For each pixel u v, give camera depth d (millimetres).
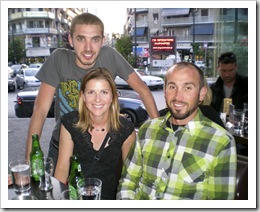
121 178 1470
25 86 6043
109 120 1521
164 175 1293
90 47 1687
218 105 3018
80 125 1508
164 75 1346
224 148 1213
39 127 1750
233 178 1176
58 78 1856
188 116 1308
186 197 1246
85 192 1146
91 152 1513
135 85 1982
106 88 1455
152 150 1354
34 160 1316
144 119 4336
